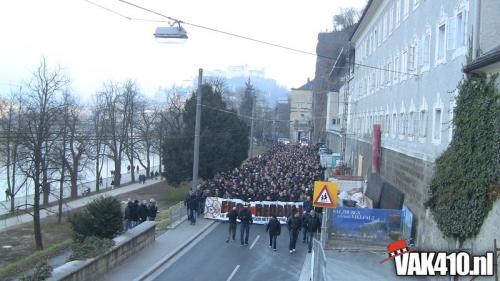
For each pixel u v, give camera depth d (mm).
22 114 37562
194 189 32531
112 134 60656
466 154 14383
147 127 66188
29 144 33250
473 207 13594
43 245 31609
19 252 29922
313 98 108875
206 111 45531
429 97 20016
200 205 31422
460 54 16219
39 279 13969
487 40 14977
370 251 19750
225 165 45531
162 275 18250
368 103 40719
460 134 15070
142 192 57094
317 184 19547
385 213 21266
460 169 14727
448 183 15758
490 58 12789
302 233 26891
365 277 15953
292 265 20000
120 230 20422
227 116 46969
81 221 20078
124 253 19594
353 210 21406
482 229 13141
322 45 99750
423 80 21141
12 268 21828
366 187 35438
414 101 22703
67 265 15398
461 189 14516
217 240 24906
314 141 102250
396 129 27000
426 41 21016
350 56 57031
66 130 42625
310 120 114250
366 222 21312
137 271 18250
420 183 20125
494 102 13070
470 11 15555
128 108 62688
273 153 72562
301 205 29469
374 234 21219
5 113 42969
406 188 23141
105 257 17609
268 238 25641
